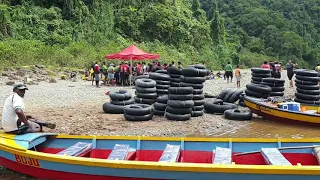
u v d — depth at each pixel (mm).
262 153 7766
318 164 7676
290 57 96750
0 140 8094
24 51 40156
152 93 15859
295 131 13391
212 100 17969
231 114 15148
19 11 52906
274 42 100312
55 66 38375
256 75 17781
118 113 15852
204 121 14578
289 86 27922
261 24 105375
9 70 32188
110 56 28031
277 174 6203
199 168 6402
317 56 102125
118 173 6844
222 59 78938
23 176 8094
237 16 111938
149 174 6703
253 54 94938
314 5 127312
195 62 66562
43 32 51656
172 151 7734
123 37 61875
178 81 15828
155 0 69250
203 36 73938
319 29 122750
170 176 6609
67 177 7344
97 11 60531
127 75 27656
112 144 8617
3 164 8203
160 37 65938
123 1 66500
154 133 12453
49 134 8641
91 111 16422
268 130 13500
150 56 28312
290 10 121250
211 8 95188
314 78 16562
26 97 20281
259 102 15266
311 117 13812
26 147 7777
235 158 8117
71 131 12477
